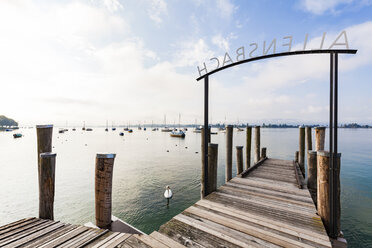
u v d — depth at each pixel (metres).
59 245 2.74
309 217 3.60
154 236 2.90
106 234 3.03
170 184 14.81
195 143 53.44
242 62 4.28
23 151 35.97
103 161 3.46
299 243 2.76
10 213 10.34
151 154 31.97
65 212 10.11
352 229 8.45
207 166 5.02
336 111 3.37
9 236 2.99
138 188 13.86
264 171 7.86
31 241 2.85
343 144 54.31
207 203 4.25
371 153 35.16
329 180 3.45
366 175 18.06
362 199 11.96
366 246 7.27
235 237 2.89
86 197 12.23
